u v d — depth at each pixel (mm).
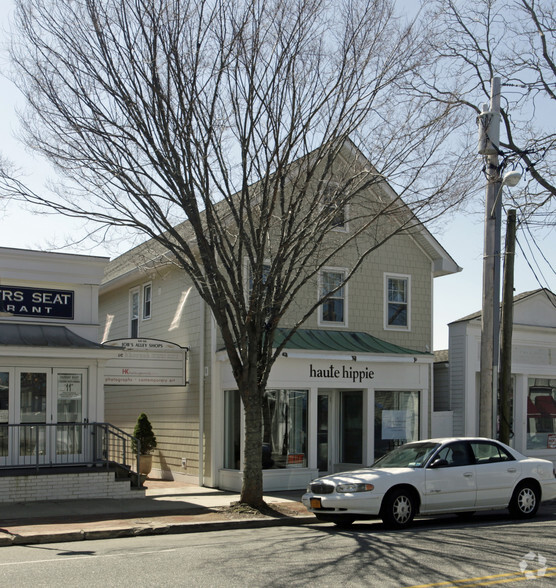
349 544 10977
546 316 25266
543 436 24984
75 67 14148
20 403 17250
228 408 19891
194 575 8789
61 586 8281
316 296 21172
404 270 22969
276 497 17609
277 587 8125
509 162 17312
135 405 24734
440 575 8688
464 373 23438
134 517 14188
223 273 19719
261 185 15617
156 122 14180
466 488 13305
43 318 18109
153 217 14836
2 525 13078
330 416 21422
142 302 24859
